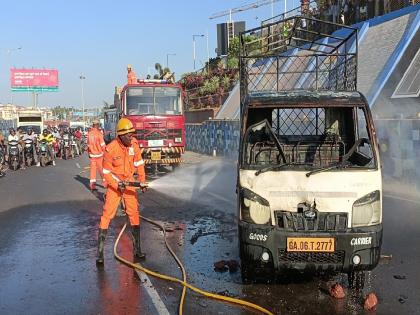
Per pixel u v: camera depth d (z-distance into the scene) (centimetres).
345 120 645
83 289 513
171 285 520
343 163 501
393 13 1541
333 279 525
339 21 1892
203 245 681
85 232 781
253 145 611
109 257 635
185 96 1575
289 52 1934
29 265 604
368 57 1529
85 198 1120
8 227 824
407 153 1004
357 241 452
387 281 512
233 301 464
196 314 440
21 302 480
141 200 1065
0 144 1788
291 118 636
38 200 1098
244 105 552
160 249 665
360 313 433
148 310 452
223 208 956
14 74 6900
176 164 1622
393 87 1295
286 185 477
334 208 468
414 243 646
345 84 962
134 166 638
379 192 475
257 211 476
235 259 609
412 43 1334
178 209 953
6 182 1469
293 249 457
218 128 2177
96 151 1192
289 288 501
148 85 1541
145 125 1516
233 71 2958
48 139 2056
